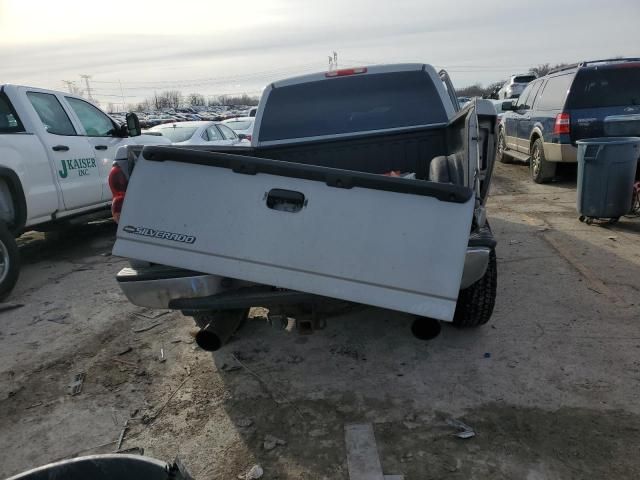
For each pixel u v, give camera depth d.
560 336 3.75
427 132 4.71
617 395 3.04
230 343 3.96
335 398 3.20
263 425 2.99
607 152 6.05
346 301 2.86
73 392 3.43
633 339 3.65
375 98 4.71
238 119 16.81
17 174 5.38
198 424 3.04
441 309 2.55
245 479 2.58
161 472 1.79
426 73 4.68
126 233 2.86
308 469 2.63
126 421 3.11
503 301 4.39
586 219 6.73
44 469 1.83
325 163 4.81
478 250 2.87
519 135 10.62
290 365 3.61
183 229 2.80
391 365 3.53
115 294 5.14
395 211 2.57
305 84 4.71
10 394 3.45
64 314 4.71
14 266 5.11
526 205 7.86
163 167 2.81
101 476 1.87
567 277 4.82
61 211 6.12
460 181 3.54
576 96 8.15
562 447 2.66
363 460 2.65
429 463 2.61
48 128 6.04
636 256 5.30
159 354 3.87
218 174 2.75
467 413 2.97
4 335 4.34
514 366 3.41
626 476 2.46
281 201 2.71
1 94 5.71
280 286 2.70
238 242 2.74
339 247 2.63
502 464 2.58
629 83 8.01
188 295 2.92
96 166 6.69
